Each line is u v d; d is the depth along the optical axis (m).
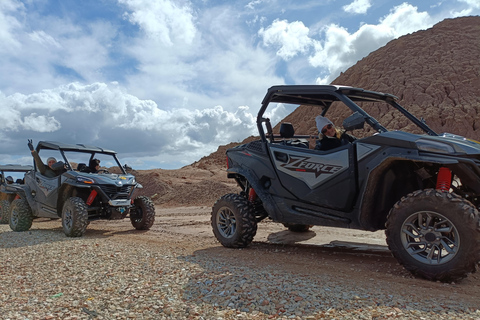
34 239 7.16
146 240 6.92
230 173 6.48
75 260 4.98
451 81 46.75
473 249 3.48
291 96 5.79
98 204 8.18
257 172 5.82
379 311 2.75
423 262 3.78
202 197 17.98
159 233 8.09
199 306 2.99
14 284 3.93
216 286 3.49
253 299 3.07
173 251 5.54
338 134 5.30
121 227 9.57
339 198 4.75
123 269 4.36
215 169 31.36
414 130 35.25
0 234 8.30
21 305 3.20
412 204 3.84
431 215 3.77
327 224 4.98
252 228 5.76
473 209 3.55
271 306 2.91
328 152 4.86
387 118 40.19
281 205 5.46
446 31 62.00
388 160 4.15
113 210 7.94
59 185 8.19
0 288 3.79
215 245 6.24
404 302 2.97
